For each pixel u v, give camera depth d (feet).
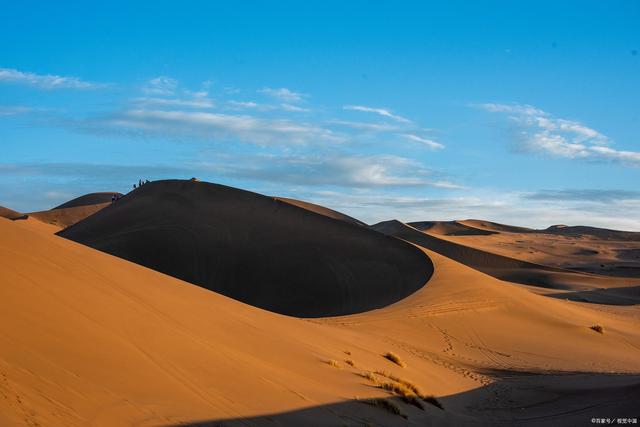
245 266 232.94
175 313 53.72
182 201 284.41
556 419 60.70
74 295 44.47
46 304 40.42
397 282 213.05
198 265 236.43
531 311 169.17
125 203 302.25
